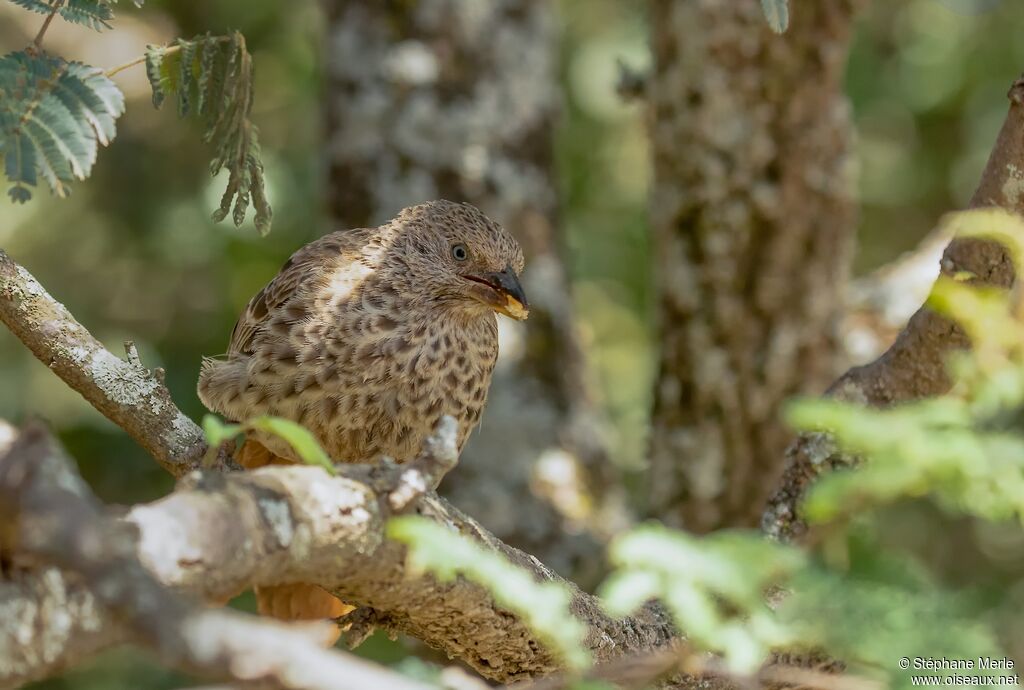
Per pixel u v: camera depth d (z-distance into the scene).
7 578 4.22
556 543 11.26
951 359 4.84
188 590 4.61
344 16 11.95
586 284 15.48
